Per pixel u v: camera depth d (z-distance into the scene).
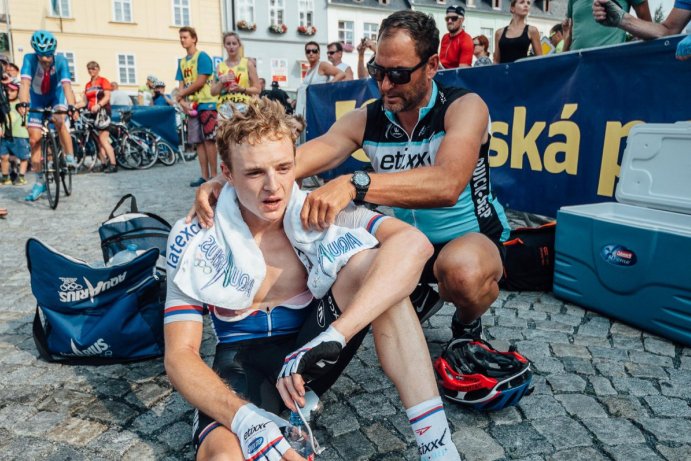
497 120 4.42
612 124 3.53
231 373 1.51
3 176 8.24
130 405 2.11
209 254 1.47
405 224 1.50
